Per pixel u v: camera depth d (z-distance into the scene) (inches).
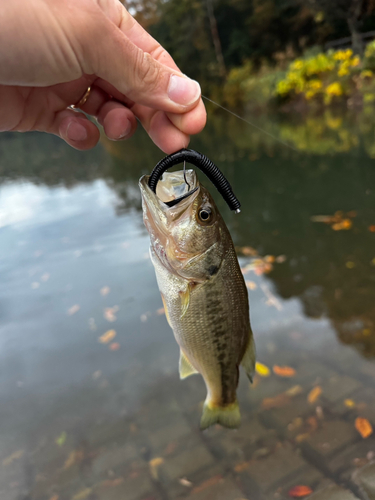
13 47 5.4
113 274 20.3
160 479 9.5
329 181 29.9
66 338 15.4
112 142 100.1
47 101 8.1
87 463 10.2
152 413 11.4
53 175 58.7
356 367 11.8
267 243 21.2
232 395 8.1
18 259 24.0
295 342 13.2
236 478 9.2
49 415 11.8
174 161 6.5
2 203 41.2
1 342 15.7
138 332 15.2
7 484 9.9
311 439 9.8
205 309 7.2
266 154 44.4
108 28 5.7
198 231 6.9
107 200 36.4
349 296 15.2
